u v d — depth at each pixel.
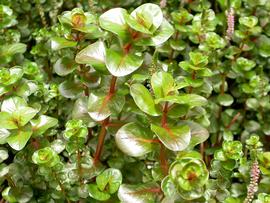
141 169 0.14
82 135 0.12
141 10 0.12
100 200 0.12
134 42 0.12
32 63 0.16
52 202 0.14
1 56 0.16
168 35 0.12
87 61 0.13
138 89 0.12
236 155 0.12
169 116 0.12
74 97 0.15
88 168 0.13
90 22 0.14
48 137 0.15
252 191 0.13
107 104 0.13
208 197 0.11
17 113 0.12
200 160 0.10
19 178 0.14
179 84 0.12
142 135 0.12
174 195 0.11
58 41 0.14
